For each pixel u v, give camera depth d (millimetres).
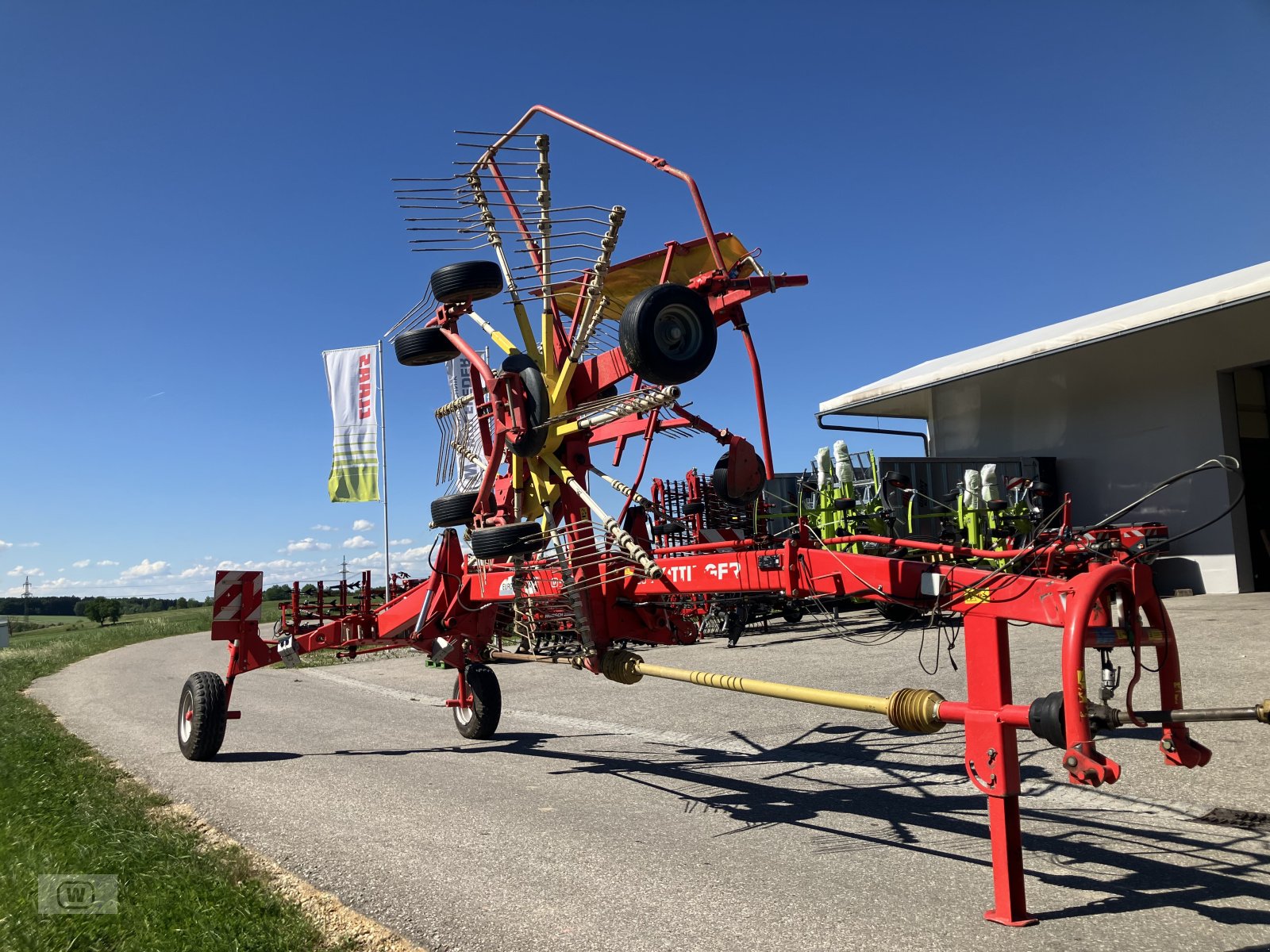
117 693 13148
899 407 24734
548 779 6301
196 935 3525
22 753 7727
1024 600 3533
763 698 9281
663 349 4570
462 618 7594
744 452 5742
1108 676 3404
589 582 5738
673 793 5770
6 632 35375
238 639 7582
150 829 5082
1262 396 18781
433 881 4207
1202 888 3740
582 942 3463
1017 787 3521
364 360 20031
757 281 5461
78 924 3670
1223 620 12578
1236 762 5578
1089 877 3928
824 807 5305
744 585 4945
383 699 11445
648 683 10992
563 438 5824
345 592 8320
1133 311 19906
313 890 4125
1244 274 18844
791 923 3568
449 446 7613
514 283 5918
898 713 3916
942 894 3818
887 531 14094
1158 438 19047
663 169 5582
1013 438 22234
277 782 6445
